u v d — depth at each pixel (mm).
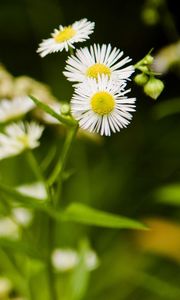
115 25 772
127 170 594
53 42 257
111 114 240
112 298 432
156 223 482
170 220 554
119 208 554
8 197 302
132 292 436
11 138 316
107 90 240
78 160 530
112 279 441
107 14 771
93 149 608
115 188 562
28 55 750
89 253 374
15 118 326
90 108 240
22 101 330
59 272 376
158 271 461
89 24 257
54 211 286
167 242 463
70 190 526
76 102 240
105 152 596
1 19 744
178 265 463
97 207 545
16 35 750
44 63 676
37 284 353
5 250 338
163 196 396
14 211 378
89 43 740
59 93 634
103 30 769
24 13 745
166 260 467
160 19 495
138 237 478
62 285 382
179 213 562
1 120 324
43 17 674
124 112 240
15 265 345
